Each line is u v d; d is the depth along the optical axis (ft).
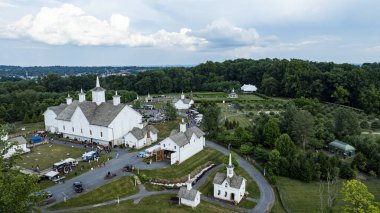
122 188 251.80
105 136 355.56
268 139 363.15
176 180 274.16
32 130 446.19
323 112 556.92
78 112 372.17
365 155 347.97
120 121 368.27
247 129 400.88
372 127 464.24
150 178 271.90
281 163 309.63
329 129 409.08
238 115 547.90
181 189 239.91
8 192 138.00
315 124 429.38
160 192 252.62
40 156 320.09
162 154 316.19
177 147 310.04
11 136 405.59
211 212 226.79
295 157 309.83
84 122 369.71
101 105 387.14
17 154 178.19
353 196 191.83
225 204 246.06
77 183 241.76
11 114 550.36
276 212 236.22
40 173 272.10
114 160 311.06
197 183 278.87
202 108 572.92
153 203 230.89
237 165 305.12
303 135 370.94
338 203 252.42
